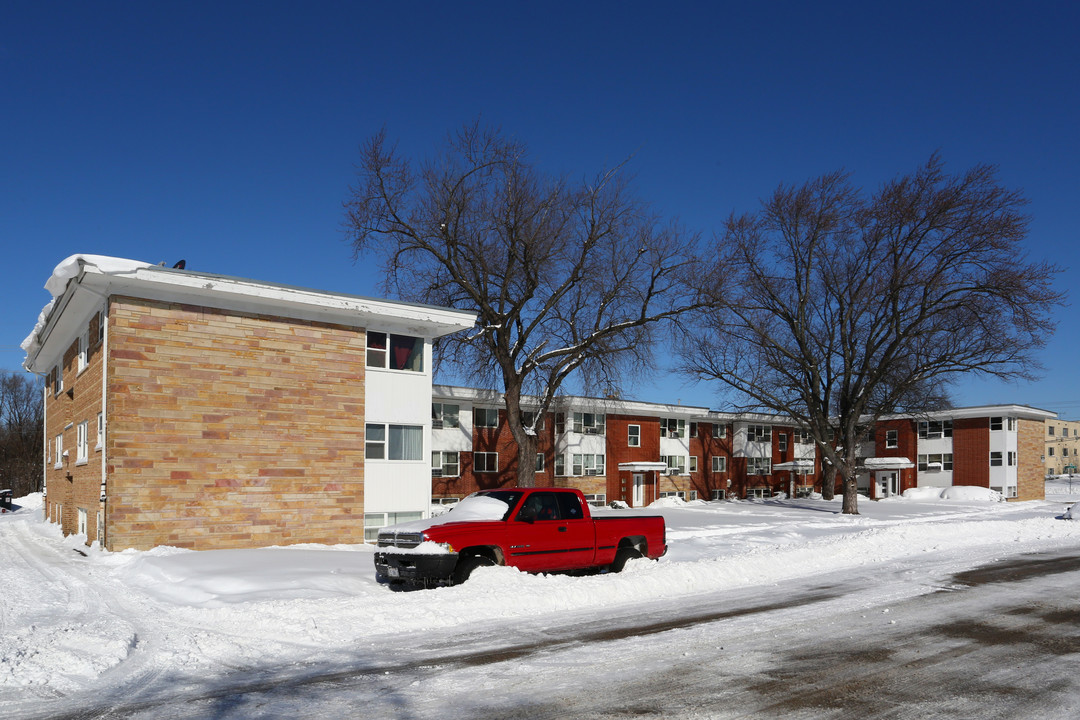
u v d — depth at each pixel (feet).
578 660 26.43
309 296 65.26
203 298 62.03
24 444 260.01
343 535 67.87
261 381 64.54
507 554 42.42
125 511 57.62
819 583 46.01
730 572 47.50
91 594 42.01
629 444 169.78
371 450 71.56
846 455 132.05
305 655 27.17
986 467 195.00
